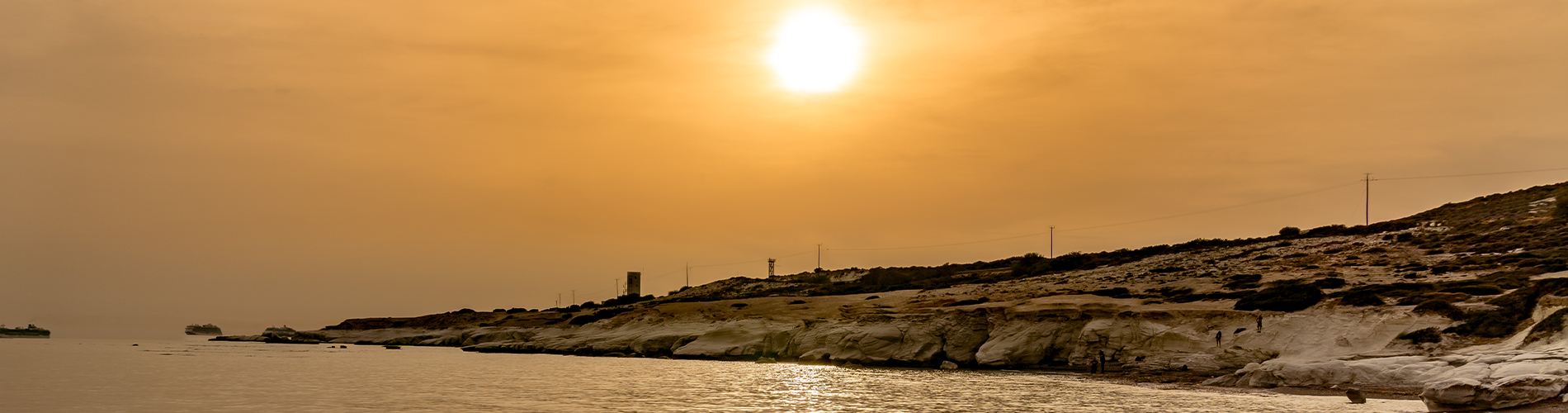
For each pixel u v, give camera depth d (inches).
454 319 7116.1
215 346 5620.1
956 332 3142.2
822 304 4665.4
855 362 3193.9
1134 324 2733.8
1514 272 2824.8
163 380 2464.3
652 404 1807.3
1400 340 2203.5
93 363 3361.2
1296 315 2546.8
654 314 4810.5
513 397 1948.8
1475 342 2075.5
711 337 3951.8
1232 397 1823.3
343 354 4377.5
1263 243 5147.6
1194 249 5364.2
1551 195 4458.7
